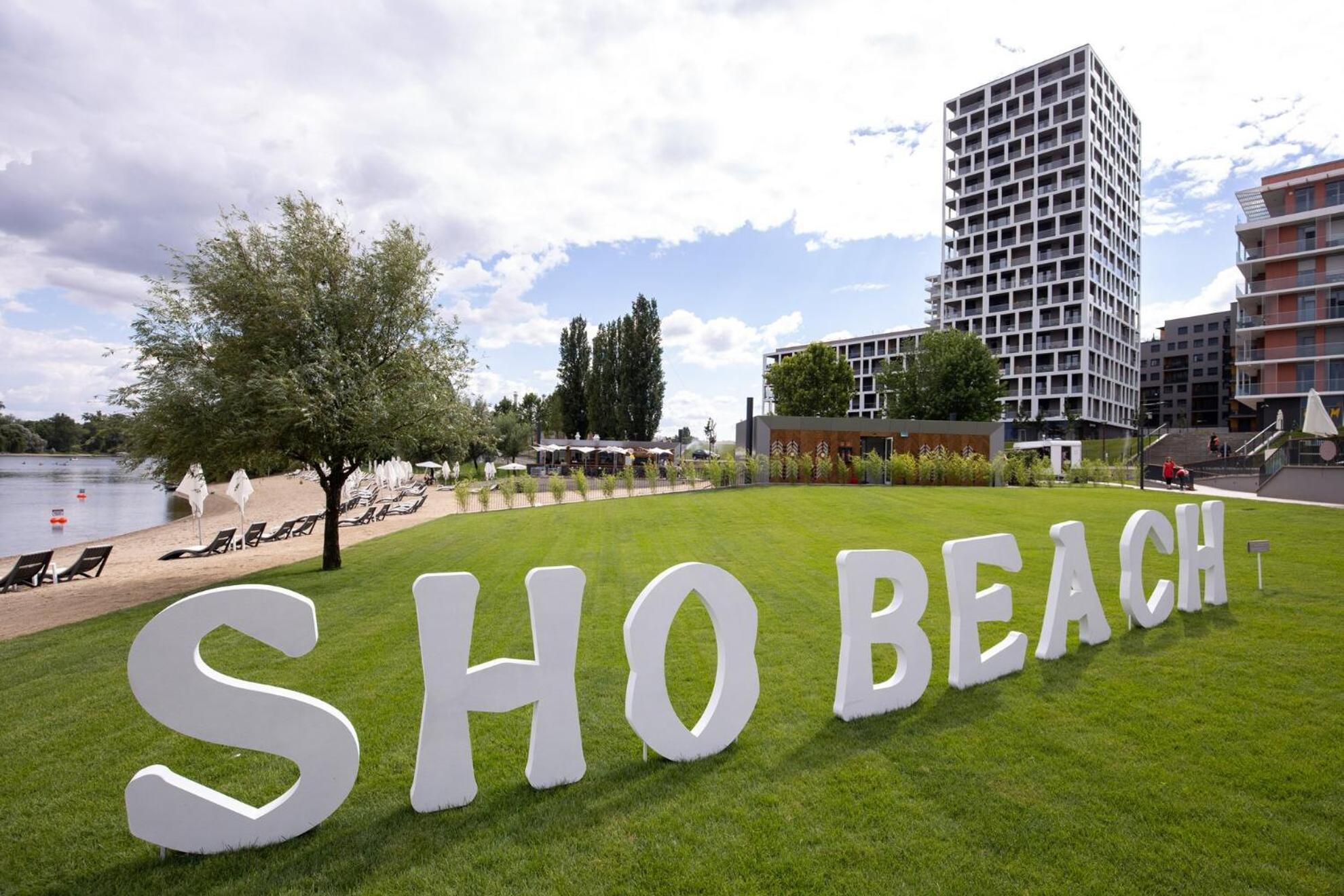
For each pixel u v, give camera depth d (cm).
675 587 387
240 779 391
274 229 1209
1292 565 941
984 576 911
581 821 333
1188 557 708
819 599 807
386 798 358
